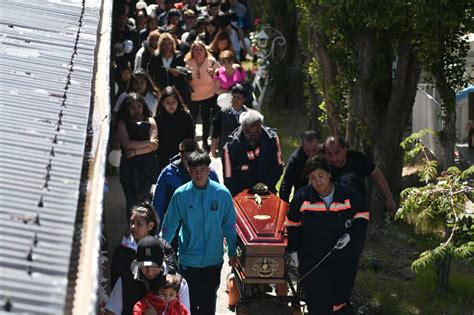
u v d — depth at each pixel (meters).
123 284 18.19
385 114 31.34
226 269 27.47
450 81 29.05
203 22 49.34
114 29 44.12
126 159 28.33
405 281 26.80
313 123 40.31
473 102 37.41
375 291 25.72
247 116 24.92
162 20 55.59
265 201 23.50
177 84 38.53
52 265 10.20
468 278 26.75
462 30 28.53
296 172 23.62
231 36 52.38
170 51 38.69
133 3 59.38
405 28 29.36
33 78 16.31
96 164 13.32
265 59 51.94
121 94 34.72
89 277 10.31
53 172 12.59
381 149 31.12
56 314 9.32
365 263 27.89
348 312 22.52
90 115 15.30
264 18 52.84
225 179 25.28
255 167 25.20
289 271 22.66
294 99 51.91
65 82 16.47
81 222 11.63
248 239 21.48
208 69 39.09
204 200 20.97
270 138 25.30
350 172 23.73
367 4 27.19
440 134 29.08
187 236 21.27
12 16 19.92
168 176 23.25
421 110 39.53
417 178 35.97
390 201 24.31
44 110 14.90
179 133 29.23
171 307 17.70
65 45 18.64
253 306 24.06
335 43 30.52
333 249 21.30
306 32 34.69
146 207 19.34
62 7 21.69
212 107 39.47
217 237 21.28
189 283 21.39
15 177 12.20
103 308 18.22
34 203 11.55
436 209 24.41
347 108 31.81
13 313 9.22
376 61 30.47
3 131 13.67
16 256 10.24
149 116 28.75
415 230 30.77
